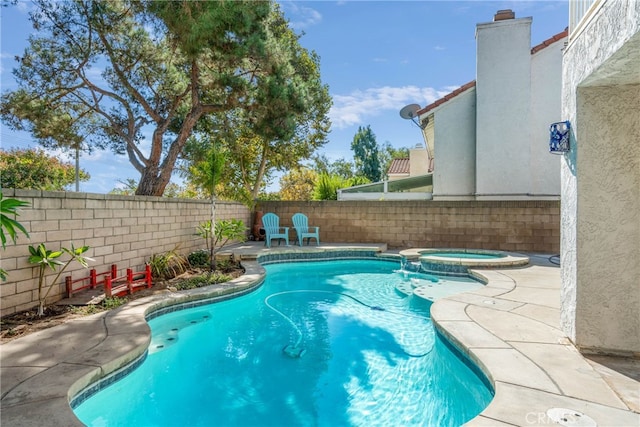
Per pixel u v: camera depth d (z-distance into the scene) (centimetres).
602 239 276
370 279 718
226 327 455
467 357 292
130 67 885
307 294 614
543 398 215
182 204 742
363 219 1009
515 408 204
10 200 309
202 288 517
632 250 270
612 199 274
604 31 232
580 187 280
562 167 317
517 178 1083
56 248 430
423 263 749
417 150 1741
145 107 879
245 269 664
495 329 333
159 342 394
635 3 194
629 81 267
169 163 847
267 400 290
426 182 1270
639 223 269
